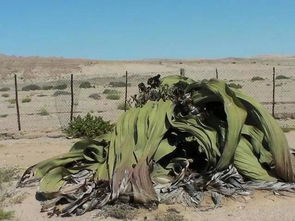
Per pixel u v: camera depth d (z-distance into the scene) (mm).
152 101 8688
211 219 6594
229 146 7523
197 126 7973
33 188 8305
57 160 8680
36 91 40781
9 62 97125
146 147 7711
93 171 8211
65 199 7297
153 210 6871
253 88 32812
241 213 6809
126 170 7227
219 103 8344
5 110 23422
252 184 7672
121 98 28672
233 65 91562
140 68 89625
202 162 8086
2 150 11875
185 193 7266
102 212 6859
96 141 8781
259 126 8133
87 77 75562
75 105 24234
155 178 7594
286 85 35375
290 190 7621
